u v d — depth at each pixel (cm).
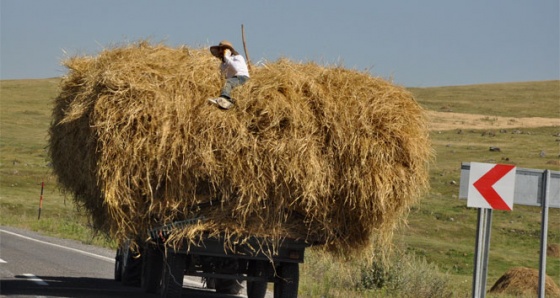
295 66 1858
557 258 5909
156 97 1703
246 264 1889
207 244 1769
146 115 1694
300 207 1764
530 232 7019
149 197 1722
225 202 1750
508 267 5419
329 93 1764
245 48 1875
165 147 1697
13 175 9088
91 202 2031
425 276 2858
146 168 1692
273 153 1708
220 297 2153
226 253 1777
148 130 1695
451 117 18125
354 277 2753
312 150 1722
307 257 2891
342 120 1742
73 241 3966
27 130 15638
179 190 1719
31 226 4850
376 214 1769
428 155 1814
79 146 1848
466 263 5294
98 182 1692
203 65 1800
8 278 2214
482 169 1691
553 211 8144
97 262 2969
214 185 1736
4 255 2848
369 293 2611
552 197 1706
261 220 1755
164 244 1745
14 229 4428
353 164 1741
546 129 16175
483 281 1706
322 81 1800
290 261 1809
